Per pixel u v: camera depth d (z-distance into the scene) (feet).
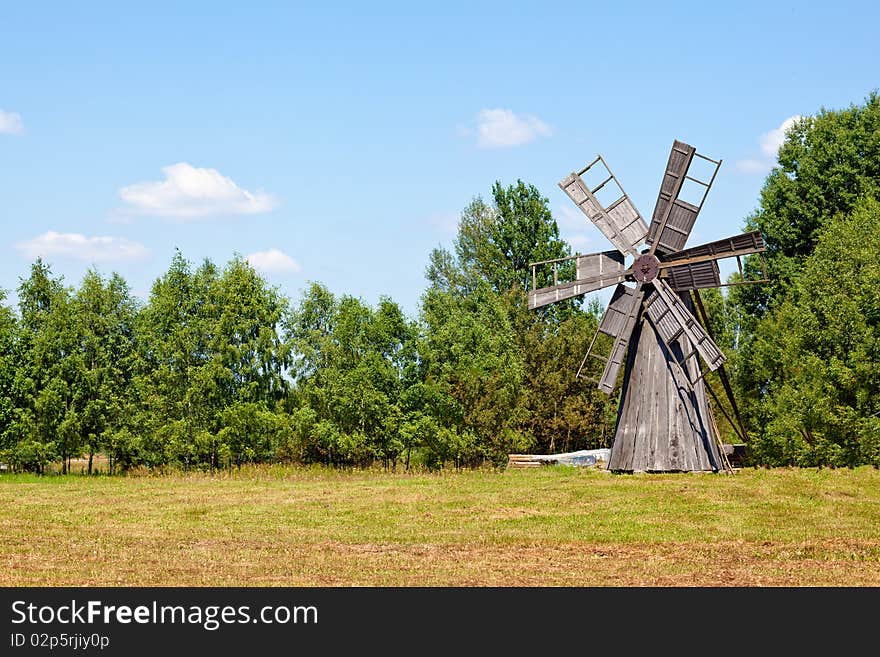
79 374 151.12
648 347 120.57
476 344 157.28
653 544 77.30
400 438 154.10
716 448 119.55
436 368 155.84
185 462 157.07
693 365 119.14
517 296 209.26
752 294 202.59
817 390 150.00
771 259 198.08
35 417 149.28
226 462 157.99
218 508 98.02
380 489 112.68
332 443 154.71
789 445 156.15
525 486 111.86
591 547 76.23
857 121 199.21
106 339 156.46
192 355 157.99
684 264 118.11
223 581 63.57
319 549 75.56
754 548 75.41
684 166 116.98
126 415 154.30
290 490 113.70
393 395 155.94
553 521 88.22
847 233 158.81
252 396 157.69
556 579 64.44
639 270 119.34
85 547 75.97
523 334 195.21
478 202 256.93
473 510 94.79
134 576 64.95
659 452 119.03
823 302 154.30
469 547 76.54
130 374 158.92
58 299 152.46
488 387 154.40
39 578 64.13
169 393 156.87
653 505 95.55
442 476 131.85
